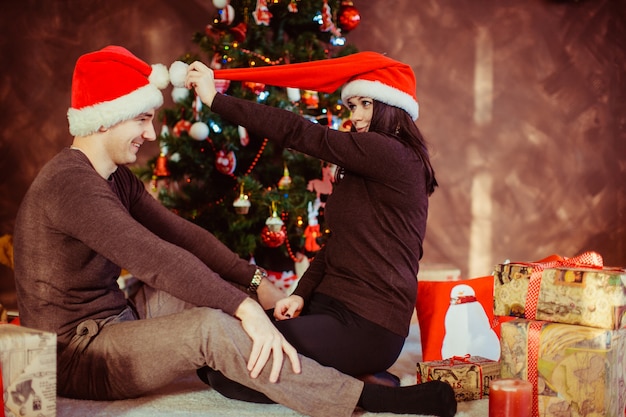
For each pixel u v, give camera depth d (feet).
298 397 6.35
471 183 15.14
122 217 6.44
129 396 6.93
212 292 6.35
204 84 7.06
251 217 12.00
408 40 14.85
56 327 6.86
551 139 15.21
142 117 7.05
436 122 14.99
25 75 14.62
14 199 14.71
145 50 14.49
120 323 6.82
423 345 8.43
